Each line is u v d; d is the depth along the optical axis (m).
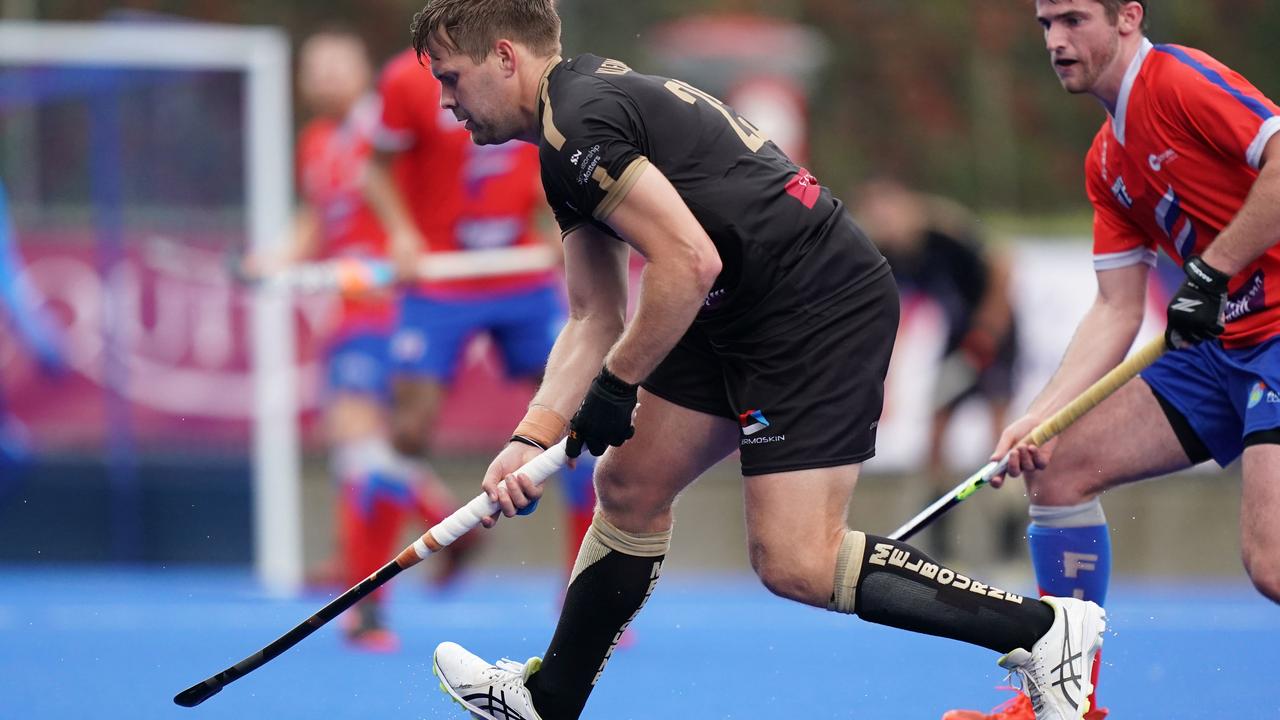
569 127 11.66
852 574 12.34
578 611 13.16
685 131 12.16
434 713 16.73
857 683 18.77
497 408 33.19
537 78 12.12
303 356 32.25
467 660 13.50
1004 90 50.28
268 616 25.09
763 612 26.66
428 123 22.94
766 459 12.35
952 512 32.72
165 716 16.56
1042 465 14.04
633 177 11.48
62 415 31.80
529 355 23.58
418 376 23.22
